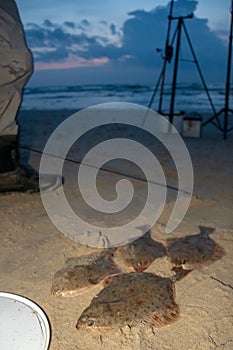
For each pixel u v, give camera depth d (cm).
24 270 146
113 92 1160
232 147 333
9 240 168
